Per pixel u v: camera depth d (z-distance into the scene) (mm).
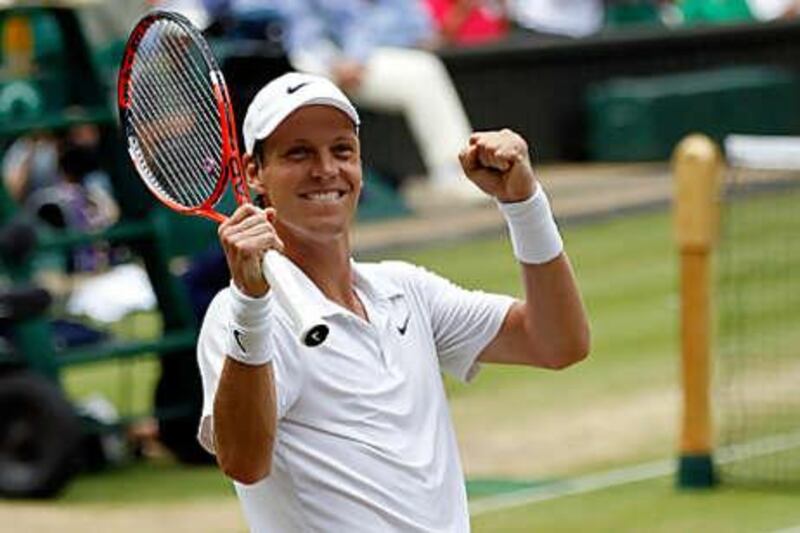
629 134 51875
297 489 11586
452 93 49031
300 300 10727
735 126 53094
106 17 32406
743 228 39938
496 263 40344
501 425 28062
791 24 56000
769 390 28969
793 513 22766
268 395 11109
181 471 26578
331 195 11695
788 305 34344
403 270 12406
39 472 24734
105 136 26703
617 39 52781
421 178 48906
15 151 37969
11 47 32531
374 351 11805
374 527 11570
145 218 26734
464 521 11953
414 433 11789
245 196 11359
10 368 25406
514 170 12000
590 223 45219
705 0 57594
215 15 31484
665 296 37125
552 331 12320
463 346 12484
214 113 11430
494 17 52125
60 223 35844
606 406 29047
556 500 23984
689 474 24047
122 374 32438
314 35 41094
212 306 11641
